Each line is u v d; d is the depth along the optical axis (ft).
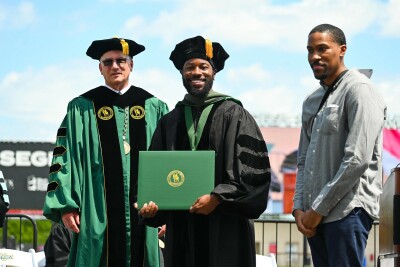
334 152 27.48
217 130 29.37
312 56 28.04
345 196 27.12
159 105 34.78
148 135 34.14
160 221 29.60
